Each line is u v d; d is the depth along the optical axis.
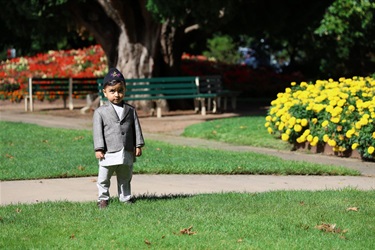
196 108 22.39
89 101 23.98
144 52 22.53
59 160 12.18
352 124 13.00
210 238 6.49
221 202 8.24
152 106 22.38
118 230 6.75
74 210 7.79
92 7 23.23
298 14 25.12
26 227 6.95
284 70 40.22
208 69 32.91
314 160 12.77
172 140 15.83
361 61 32.47
